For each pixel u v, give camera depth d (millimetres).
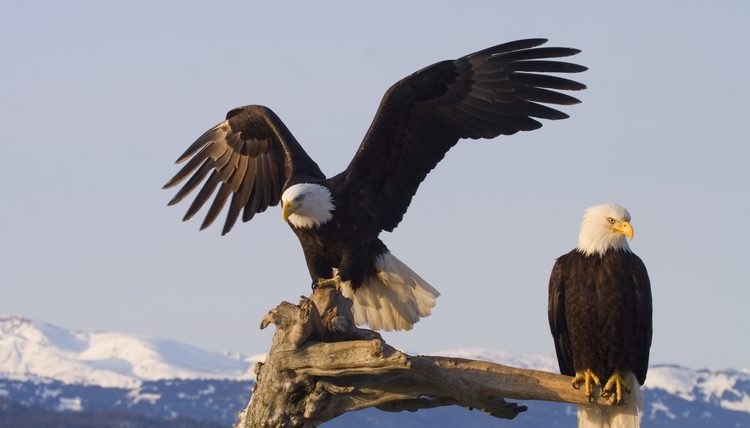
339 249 15930
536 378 12977
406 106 16078
